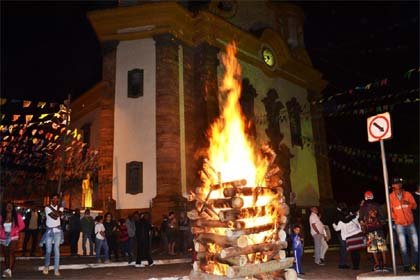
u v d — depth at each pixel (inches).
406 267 382.3
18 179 1102.4
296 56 1339.8
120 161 932.6
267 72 1192.2
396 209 391.2
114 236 655.1
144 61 971.9
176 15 978.1
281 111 1226.0
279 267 299.1
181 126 949.2
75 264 547.8
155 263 596.1
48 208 443.2
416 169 1293.1
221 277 284.0
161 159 893.2
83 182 1026.7
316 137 1354.6
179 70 978.1
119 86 975.6
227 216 281.7
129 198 905.5
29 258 633.0
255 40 1145.4
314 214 550.3
